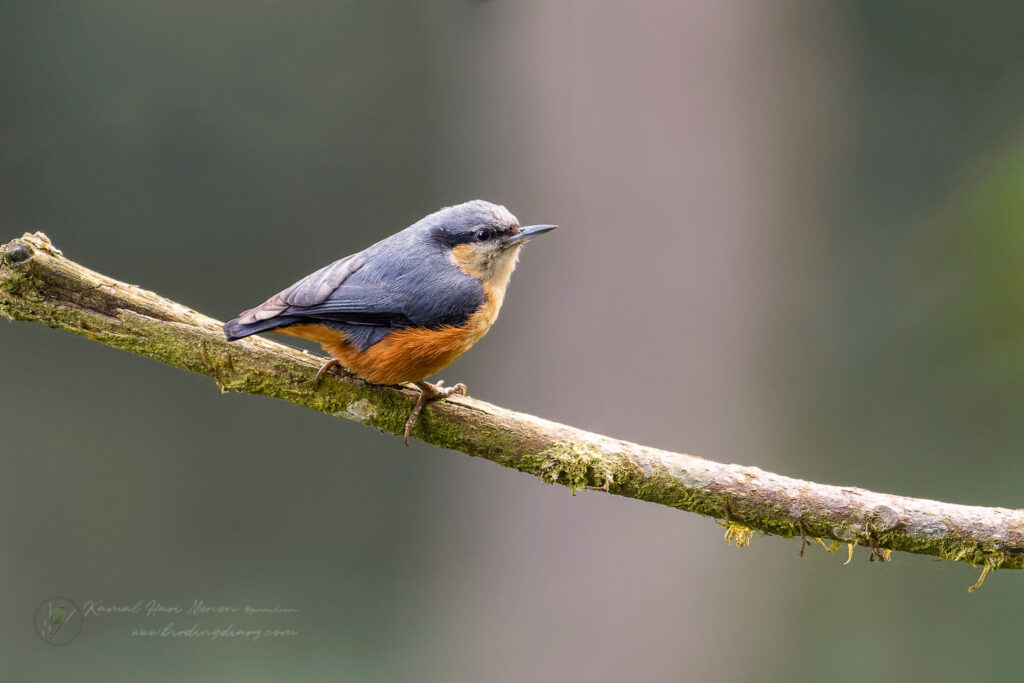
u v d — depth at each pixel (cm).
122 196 1673
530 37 1182
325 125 1716
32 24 1625
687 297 1154
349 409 722
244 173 1709
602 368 1159
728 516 684
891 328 1473
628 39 1161
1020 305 1245
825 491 676
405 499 1606
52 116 1641
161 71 1664
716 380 1152
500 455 705
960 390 1364
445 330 717
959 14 1656
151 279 1683
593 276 1164
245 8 1694
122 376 1644
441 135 1719
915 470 1365
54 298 706
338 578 1541
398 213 1733
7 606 1484
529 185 1191
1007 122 1630
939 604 1237
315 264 1725
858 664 1171
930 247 1450
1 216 1620
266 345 727
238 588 1532
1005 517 657
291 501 1622
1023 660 1191
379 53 1714
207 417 1634
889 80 1688
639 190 1159
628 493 693
